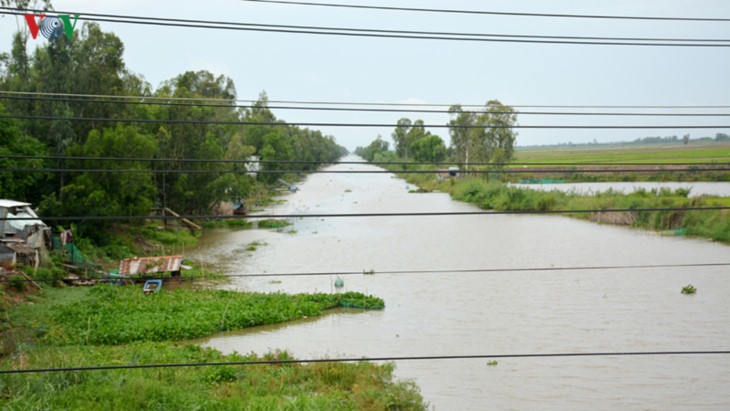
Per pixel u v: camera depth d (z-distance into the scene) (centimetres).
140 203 5094
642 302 3409
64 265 3700
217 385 2102
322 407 1858
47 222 4334
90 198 4397
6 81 5322
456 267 4422
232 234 6369
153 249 5053
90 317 2859
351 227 6988
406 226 7025
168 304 3180
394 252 5134
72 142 4812
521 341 2780
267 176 10562
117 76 5416
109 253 4428
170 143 6244
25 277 3152
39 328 2619
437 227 6875
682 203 6225
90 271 3756
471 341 2781
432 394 2223
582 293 3628
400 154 19612
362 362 2398
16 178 4378
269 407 1839
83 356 2239
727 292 3597
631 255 4756
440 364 2511
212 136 6681
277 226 7006
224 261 4747
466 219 7562
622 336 2823
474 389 2270
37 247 3516
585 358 2583
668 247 5094
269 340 2789
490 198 8594
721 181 10225
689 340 2764
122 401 1819
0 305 2817
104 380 1991
